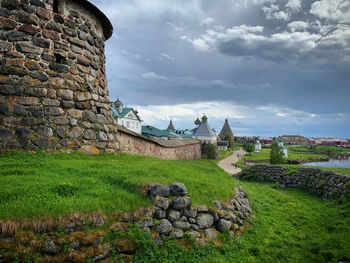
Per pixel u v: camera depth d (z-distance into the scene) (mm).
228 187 8891
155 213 5363
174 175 7980
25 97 8586
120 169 7613
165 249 4809
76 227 4242
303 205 10883
